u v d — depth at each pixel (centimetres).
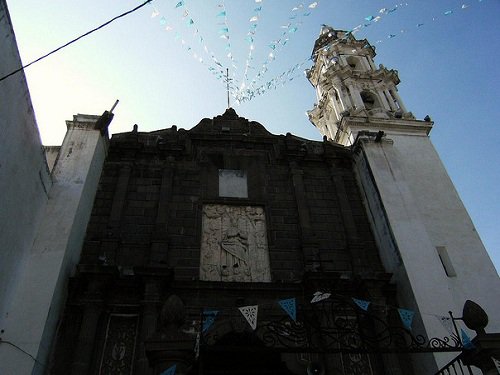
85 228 1502
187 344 830
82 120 1697
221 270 1459
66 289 1295
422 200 1828
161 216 1555
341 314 1374
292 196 1728
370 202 1703
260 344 1294
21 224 1216
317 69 3120
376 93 2641
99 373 1200
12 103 1098
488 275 1575
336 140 2334
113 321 1308
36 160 1291
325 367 1252
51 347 1181
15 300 1162
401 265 1433
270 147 1908
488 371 898
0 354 1062
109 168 1719
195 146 1852
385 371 1270
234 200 1661
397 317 1369
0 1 991
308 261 1499
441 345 1103
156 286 1317
